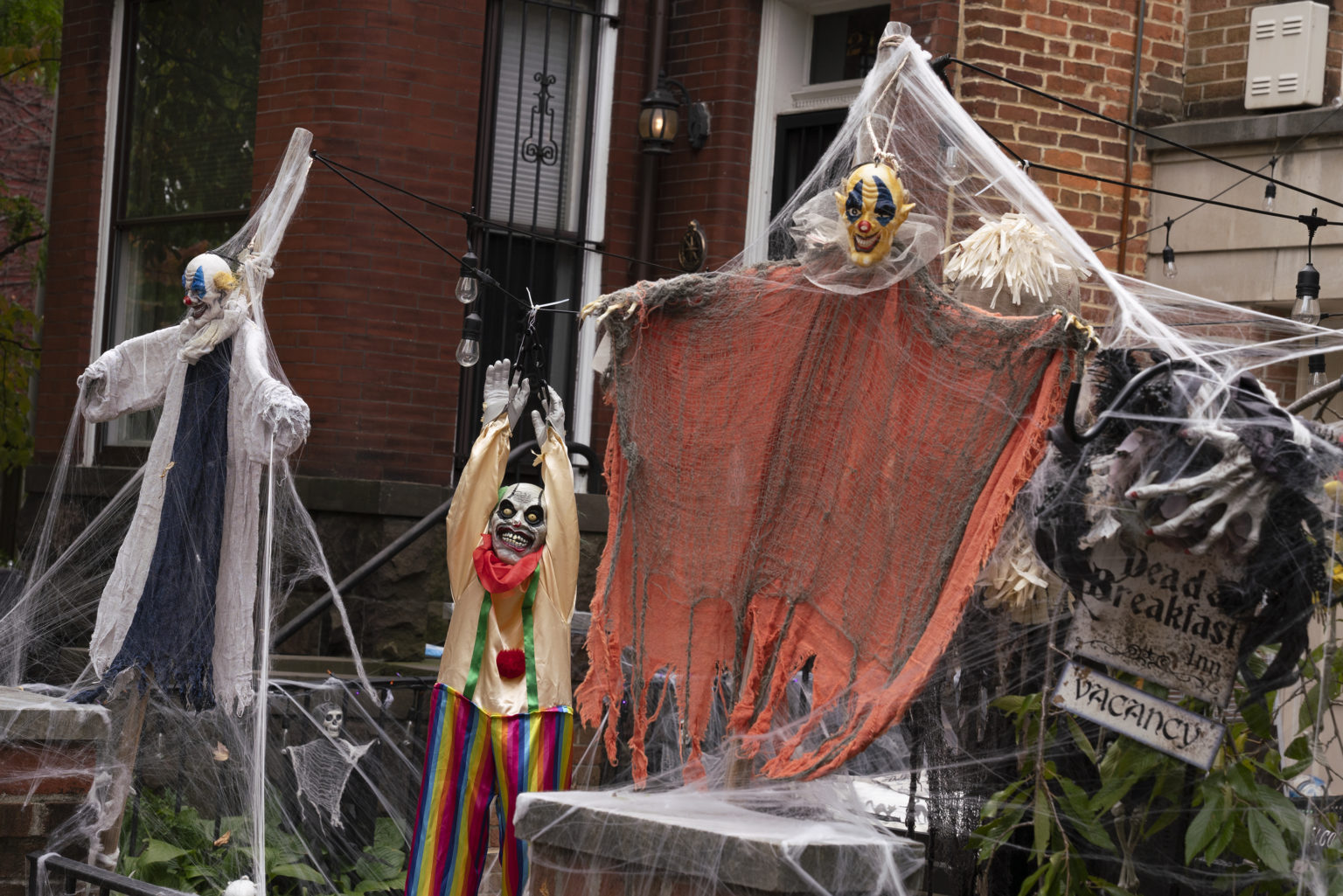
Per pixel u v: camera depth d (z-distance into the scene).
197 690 4.80
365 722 6.42
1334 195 6.71
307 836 6.03
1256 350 3.62
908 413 2.91
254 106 8.29
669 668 3.35
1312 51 6.89
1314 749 3.05
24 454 12.13
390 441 7.57
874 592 2.92
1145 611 2.77
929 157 3.39
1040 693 3.42
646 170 8.55
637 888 2.92
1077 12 7.14
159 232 8.75
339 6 7.61
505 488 4.58
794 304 3.20
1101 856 3.31
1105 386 2.80
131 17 8.98
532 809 3.14
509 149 8.38
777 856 2.66
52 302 9.22
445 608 7.53
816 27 8.41
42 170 14.27
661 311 3.40
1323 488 2.61
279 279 7.67
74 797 4.55
